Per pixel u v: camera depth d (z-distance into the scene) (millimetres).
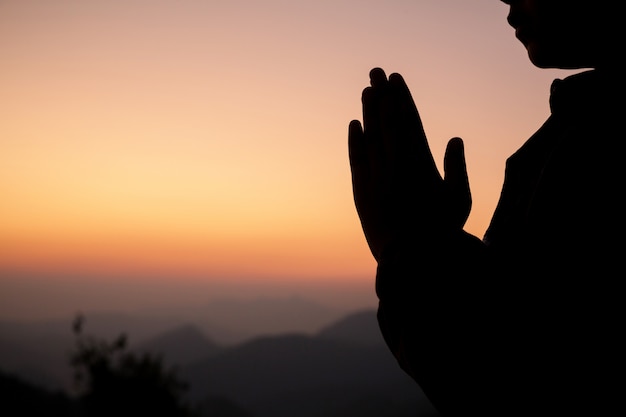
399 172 831
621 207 710
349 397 119875
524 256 742
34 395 27031
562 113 818
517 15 828
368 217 837
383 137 850
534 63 820
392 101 854
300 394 139375
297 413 127625
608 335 696
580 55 794
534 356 712
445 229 808
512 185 851
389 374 132000
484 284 753
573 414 700
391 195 826
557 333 709
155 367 14562
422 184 829
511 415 714
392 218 822
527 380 710
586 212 718
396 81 867
